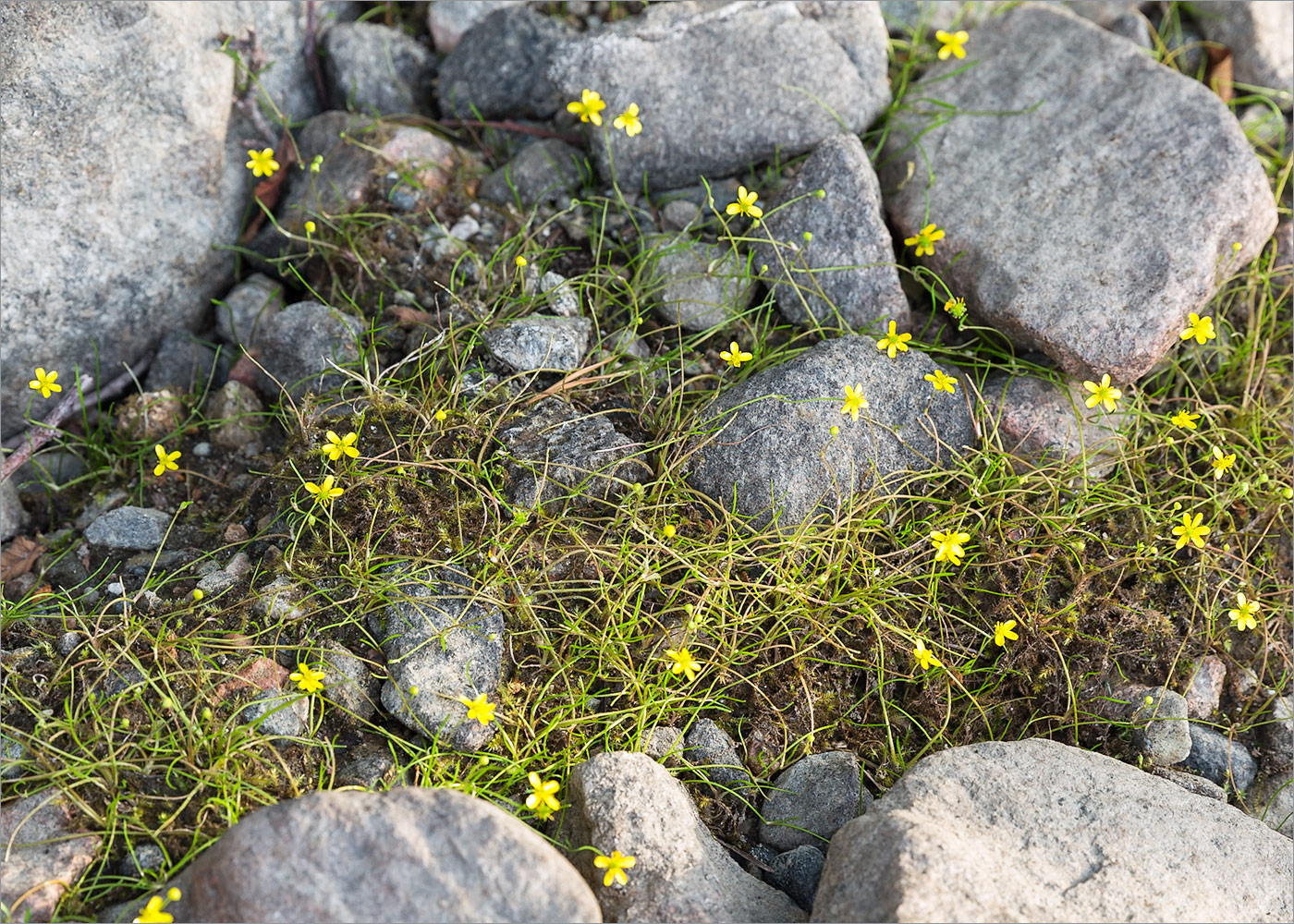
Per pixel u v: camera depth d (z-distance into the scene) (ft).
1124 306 1.72
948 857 1.46
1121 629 1.68
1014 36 1.89
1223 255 1.75
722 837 1.59
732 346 1.70
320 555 1.64
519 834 1.44
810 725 1.63
